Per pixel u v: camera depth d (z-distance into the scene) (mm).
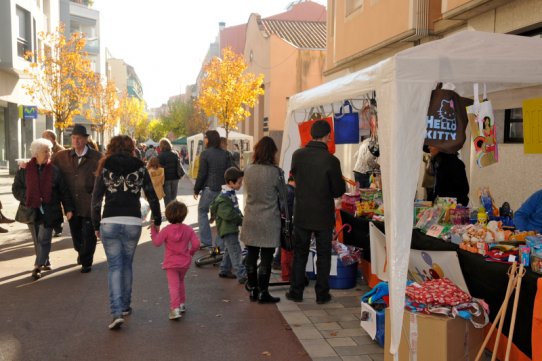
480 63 3777
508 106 5695
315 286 5703
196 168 17328
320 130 5574
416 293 3869
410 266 4891
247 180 5625
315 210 5500
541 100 4168
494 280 3789
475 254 4074
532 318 3391
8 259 7754
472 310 3697
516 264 3480
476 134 4176
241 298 5898
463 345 3711
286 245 5684
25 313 5309
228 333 4789
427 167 6168
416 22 9469
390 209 3549
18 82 22625
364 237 6070
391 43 10367
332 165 5461
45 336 4684
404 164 3523
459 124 4125
